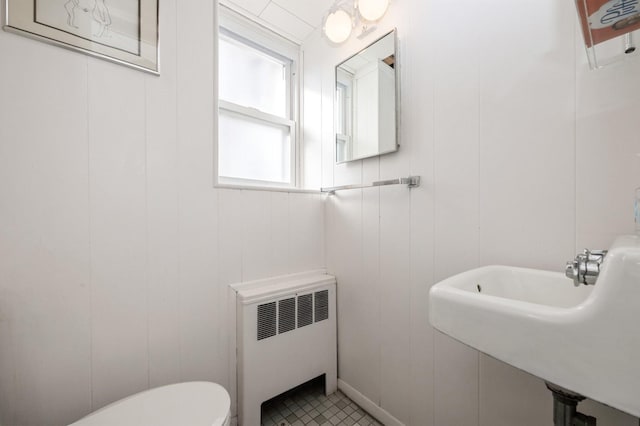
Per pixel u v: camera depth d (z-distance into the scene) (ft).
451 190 3.01
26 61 2.51
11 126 2.44
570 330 1.18
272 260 4.18
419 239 3.34
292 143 5.35
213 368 3.59
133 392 3.04
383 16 3.55
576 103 2.18
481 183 2.76
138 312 3.08
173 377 3.30
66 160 2.69
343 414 3.96
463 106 2.90
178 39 3.40
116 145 2.97
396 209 3.62
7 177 2.42
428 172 3.24
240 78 4.86
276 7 4.48
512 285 2.36
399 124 3.54
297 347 4.00
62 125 2.67
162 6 3.29
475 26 2.80
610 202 2.03
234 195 3.81
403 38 3.50
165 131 3.29
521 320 1.33
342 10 3.78
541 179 2.37
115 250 2.95
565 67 2.23
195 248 3.48
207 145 3.60
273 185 5.11
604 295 1.10
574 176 2.20
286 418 3.88
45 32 2.59
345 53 4.40
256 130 4.98
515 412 2.54
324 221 4.83
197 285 3.49
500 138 2.62
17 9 2.48
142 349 3.10
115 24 2.97
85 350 2.78
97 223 2.85
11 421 2.43
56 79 2.64
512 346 1.37
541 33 2.35
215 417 2.30
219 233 3.68
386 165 3.77
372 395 3.94
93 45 2.83
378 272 3.87
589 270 1.46
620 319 1.06
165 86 3.30
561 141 2.26
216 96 3.69
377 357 3.87
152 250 3.18
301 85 5.41
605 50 2.03
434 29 3.16
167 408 2.40
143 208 3.13
